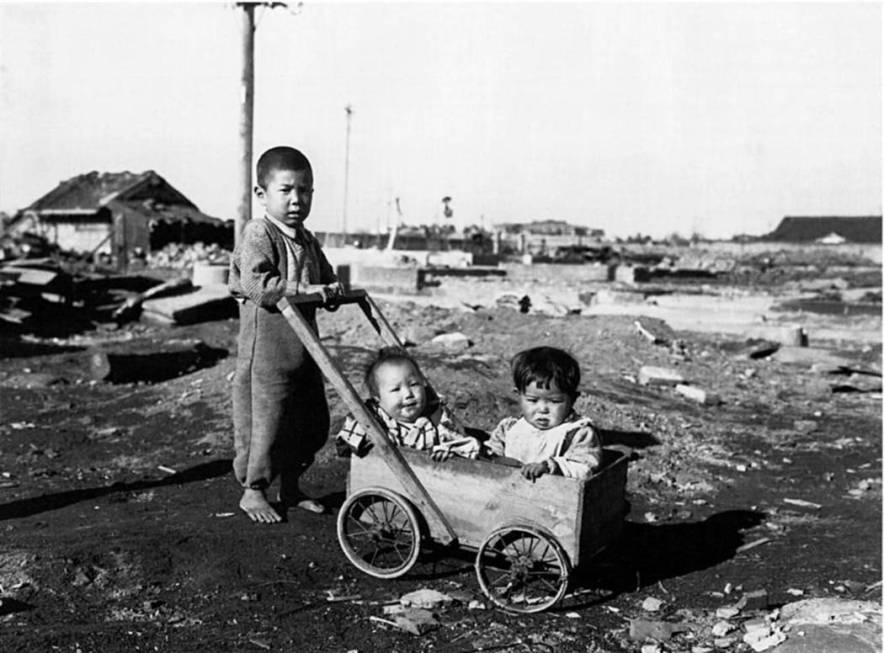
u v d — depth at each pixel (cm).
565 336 1417
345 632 411
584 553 434
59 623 411
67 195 5469
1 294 1573
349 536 486
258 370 530
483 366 1070
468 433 546
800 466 836
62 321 1599
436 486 457
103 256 3984
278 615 427
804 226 9669
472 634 412
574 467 435
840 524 634
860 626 412
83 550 489
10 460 766
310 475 693
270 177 517
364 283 2461
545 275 3766
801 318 2423
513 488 436
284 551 507
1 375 1123
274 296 499
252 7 1582
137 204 5222
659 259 5853
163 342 1273
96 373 1106
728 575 515
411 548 462
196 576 473
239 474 559
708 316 2147
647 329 1488
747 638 410
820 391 1256
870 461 862
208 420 884
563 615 440
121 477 712
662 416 1001
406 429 480
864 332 2047
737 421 1033
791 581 502
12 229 5366
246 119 1617
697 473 786
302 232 535
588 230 11800
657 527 621
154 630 406
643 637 412
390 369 483
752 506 687
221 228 5172
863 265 5791
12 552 490
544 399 461
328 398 884
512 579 445
